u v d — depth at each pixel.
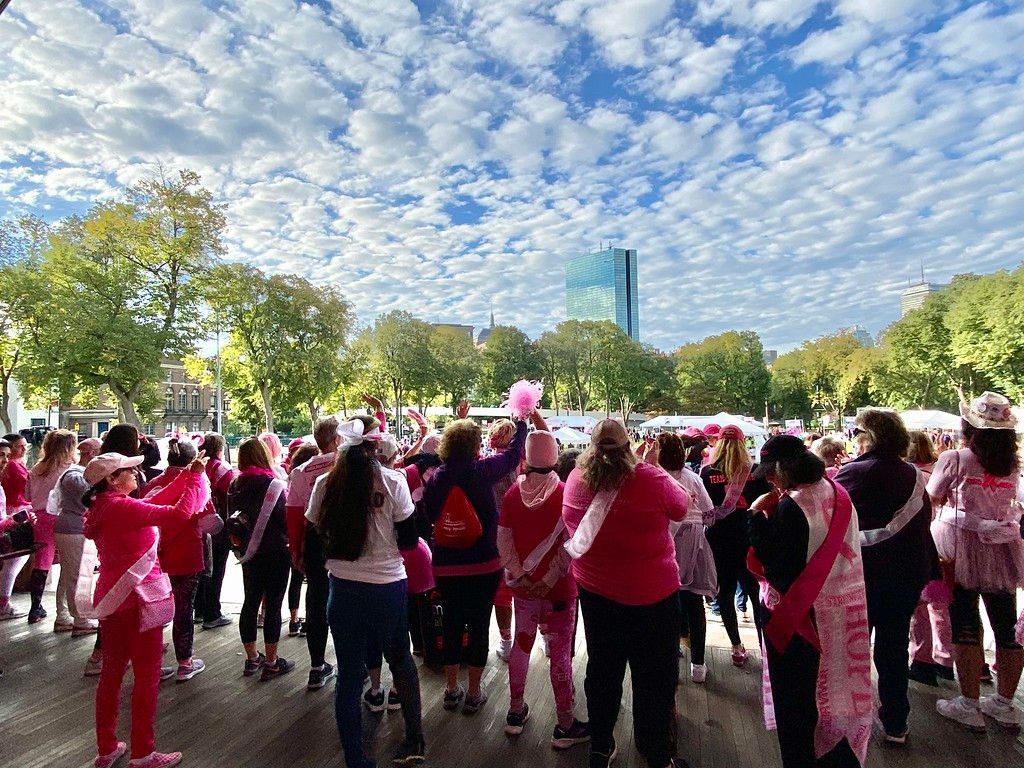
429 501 3.73
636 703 2.77
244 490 4.30
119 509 3.19
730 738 3.45
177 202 24.72
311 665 4.17
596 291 183.38
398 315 43.50
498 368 51.25
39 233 24.77
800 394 66.38
